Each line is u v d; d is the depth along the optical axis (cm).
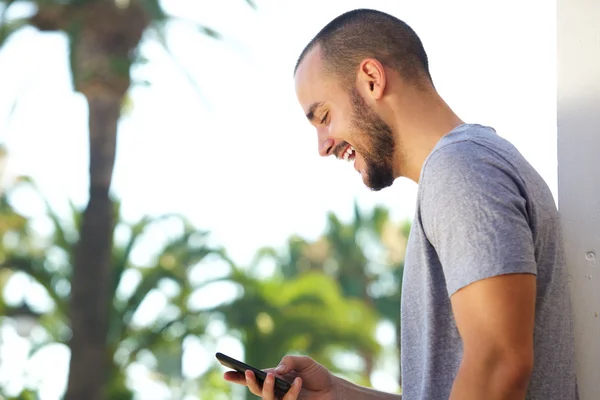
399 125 227
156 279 1689
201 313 1688
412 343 213
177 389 2011
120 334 1667
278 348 1703
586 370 243
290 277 2959
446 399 201
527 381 182
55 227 1747
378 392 269
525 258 185
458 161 196
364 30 230
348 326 1778
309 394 263
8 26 1595
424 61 232
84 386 1591
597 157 250
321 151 239
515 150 206
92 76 1591
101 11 1584
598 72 254
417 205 205
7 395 1805
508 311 182
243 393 1945
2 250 1898
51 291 1736
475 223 188
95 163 1636
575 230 250
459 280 187
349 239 2958
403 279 218
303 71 239
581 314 246
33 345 1833
